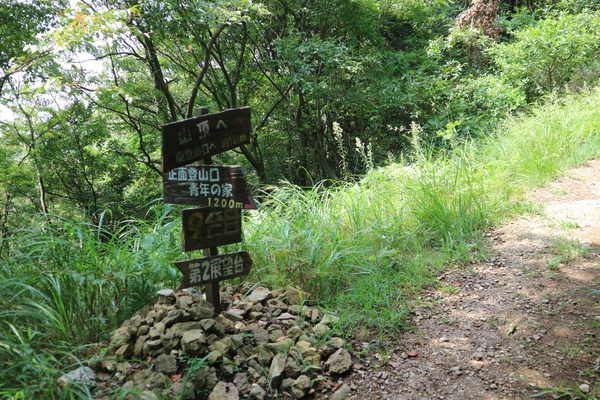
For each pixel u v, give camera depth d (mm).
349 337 3250
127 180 13555
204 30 8836
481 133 8422
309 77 11555
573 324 3043
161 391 2436
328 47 10961
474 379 2762
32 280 2967
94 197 12648
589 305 3342
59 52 5867
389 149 13055
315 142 13398
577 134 7469
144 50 10828
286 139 15172
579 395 2461
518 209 5332
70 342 2855
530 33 10523
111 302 3221
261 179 13258
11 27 9078
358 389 2752
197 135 3191
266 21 12906
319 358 2922
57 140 11320
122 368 2625
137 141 13422
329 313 3424
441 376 2824
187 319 2959
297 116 12633
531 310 3416
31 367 2361
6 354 2545
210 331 2877
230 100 13711
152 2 8164
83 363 2689
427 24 16438
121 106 11977
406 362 2992
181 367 2666
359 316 3398
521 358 2891
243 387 2621
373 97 11898
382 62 12688
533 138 7160
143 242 3840
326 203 4883
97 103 10531
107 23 5969
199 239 3176
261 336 3014
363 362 3012
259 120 14438
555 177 6406
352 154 13422
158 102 12586
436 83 11969
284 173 15297
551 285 3719
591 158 6953
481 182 5492
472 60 15000
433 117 11625
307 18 12977
